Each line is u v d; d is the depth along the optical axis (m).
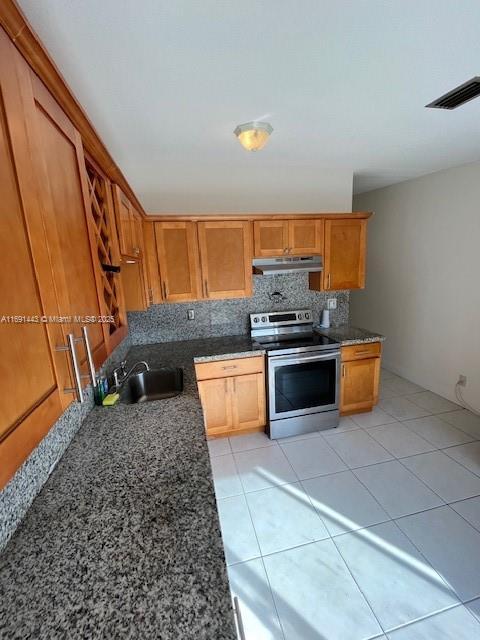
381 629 1.36
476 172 2.92
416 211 3.58
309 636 1.34
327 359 2.78
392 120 1.99
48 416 0.71
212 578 0.73
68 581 0.74
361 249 2.99
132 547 0.82
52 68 0.77
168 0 1.01
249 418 2.77
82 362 0.96
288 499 2.09
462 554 1.67
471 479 2.21
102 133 2.06
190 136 2.16
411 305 3.78
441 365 3.46
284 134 2.20
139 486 1.05
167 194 2.84
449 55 1.34
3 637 0.63
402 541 1.76
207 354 2.62
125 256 1.71
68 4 1.01
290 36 1.21
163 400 1.73
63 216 0.89
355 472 2.31
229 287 2.79
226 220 2.70
